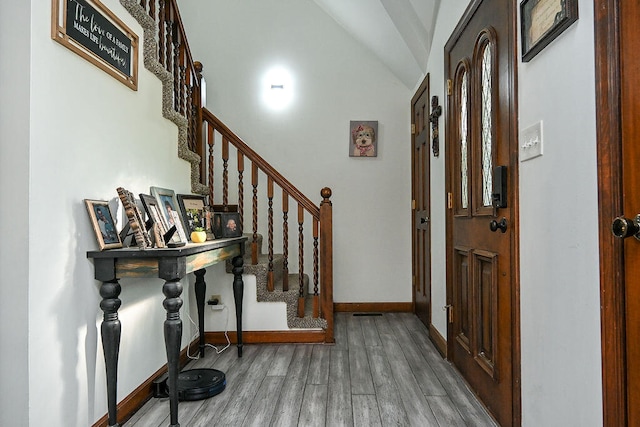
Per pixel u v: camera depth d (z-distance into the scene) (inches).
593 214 41.8
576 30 44.9
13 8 51.9
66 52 58.6
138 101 80.1
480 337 78.9
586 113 43.0
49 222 54.9
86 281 62.6
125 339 74.0
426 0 111.0
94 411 64.3
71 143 59.6
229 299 115.8
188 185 106.8
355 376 90.9
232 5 155.9
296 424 69.6
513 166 61.7
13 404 51.2
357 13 131.3
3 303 51.3
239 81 155.2
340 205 154.6
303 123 154.9
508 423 64.2
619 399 37.9
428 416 72.1
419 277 142.4
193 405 77.4
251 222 152.6
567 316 47.0
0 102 51.7
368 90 155.5
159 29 92.5
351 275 154.9
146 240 68.4
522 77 59.2
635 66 36.1
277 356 104.5
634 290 36.6
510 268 63.1
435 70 116.5
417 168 145.8
